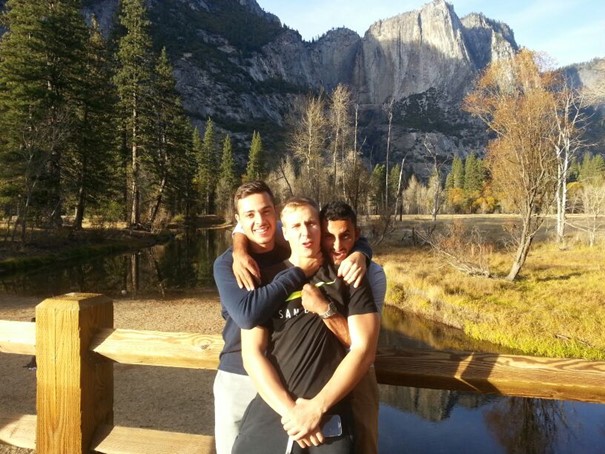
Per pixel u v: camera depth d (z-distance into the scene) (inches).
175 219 2038.6
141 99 1530.5
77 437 79.7
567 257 802.2
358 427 62.9
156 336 78.8
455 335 446.3
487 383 64.8
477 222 1556.3
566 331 420.8
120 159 1499.8
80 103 1201.4
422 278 623.8
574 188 1429.6
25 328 85.3
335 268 67.3
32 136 912.9
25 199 935.7
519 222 1221.1
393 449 240.8
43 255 888.3
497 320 459.2
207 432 227.5
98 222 1242.6
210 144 2664.9
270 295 62.6
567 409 288.0
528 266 708.7
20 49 1073.5
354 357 60.5
